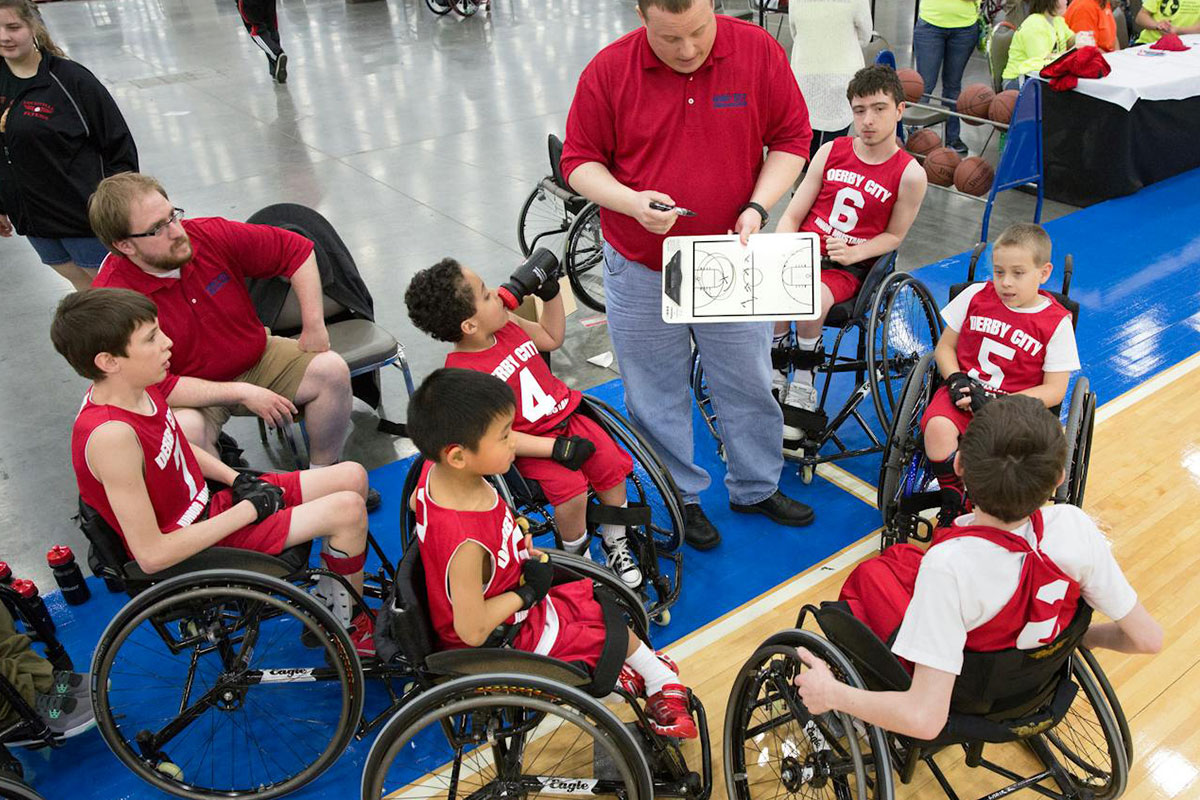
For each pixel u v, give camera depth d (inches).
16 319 224.2
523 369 114.9
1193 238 236.4
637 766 87.0
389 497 159.2
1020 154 233.5
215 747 113.8
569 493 114.2
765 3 411.5
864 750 100.7
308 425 144.6
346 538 111.5
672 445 138.6
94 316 91.4
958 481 124.1
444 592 85.9
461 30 525.7
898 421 129.4
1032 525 73.6
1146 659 117.5
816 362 151.9
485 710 91.7
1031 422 71.2
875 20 482.0
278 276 151.8
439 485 85.0
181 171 314.2
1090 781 98.0
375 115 369.7
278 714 118.5
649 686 102.7
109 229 116.6
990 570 72.4
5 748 104.9
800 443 154.6
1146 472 152.4
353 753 112.1
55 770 111.5
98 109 166.1
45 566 144.3
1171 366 181.8
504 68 435.2
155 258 120.5
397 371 196.1
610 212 124.1
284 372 141.1
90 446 93.7
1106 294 209.6
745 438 140.7
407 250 246.2
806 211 159.9
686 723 101.0
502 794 92.4
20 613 116.0
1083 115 253.1
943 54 305.6
